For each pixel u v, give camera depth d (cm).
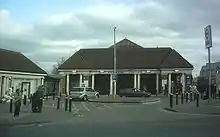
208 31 2714
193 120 1748
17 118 1773
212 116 2011
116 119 1830
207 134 1198
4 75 4091
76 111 2398
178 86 5769
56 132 1275
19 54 4859
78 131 1300
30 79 4584
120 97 4853
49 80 5822
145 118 1880
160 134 1198
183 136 1149
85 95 4041
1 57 4347
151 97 4884
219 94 4081
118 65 6159
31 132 1281
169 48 6500
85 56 6525
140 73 6044
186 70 5800
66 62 6356
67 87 6172
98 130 1328
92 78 6169
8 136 1170
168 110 2514
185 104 3020
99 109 2641
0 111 2173
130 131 1288
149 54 6366
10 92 3634
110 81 6175
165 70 5859
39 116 1917
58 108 2530
